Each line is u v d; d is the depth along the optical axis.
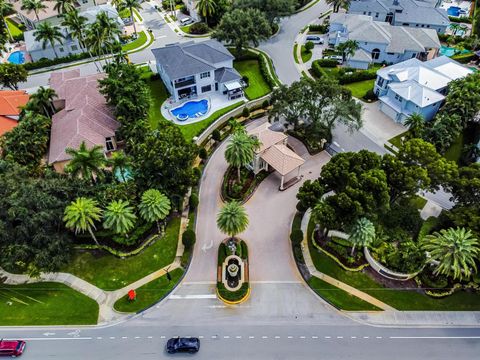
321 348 39.22
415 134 60.50
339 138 67.00
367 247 46.50
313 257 47.75
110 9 102.50
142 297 43.78
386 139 66.75
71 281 45.66
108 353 39.00
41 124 60.94
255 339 40.03
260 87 81.88
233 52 94.62
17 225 45.47
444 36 98.06
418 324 41.12
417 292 43.88
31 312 42.50
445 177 45.56
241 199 55.44
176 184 51.16
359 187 43.12
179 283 45.41
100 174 48.97
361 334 40.38
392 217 49.75
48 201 44.38
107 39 79.56
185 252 47.97
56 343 39.88
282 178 55.47
